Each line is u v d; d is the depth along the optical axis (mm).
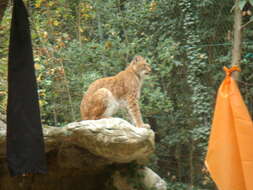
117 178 8148
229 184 4098
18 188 8062
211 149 4242
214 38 9273
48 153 7730
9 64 4941
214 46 9227
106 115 7957
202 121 8836
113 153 6902
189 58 8844
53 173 8031
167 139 9914
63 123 9859
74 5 10414
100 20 10883
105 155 7008
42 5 9914
